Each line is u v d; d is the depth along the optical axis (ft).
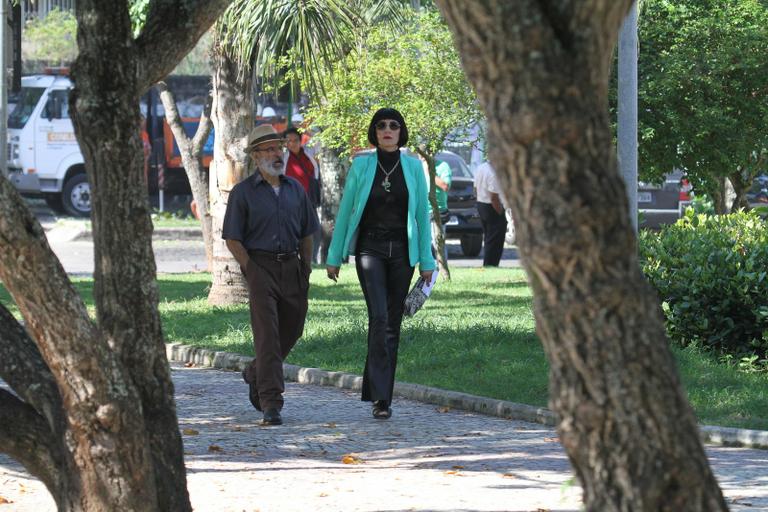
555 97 23.61
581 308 24.29
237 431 72.59
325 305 134.31
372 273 76.07
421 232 76.95
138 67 36.65
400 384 87.56
